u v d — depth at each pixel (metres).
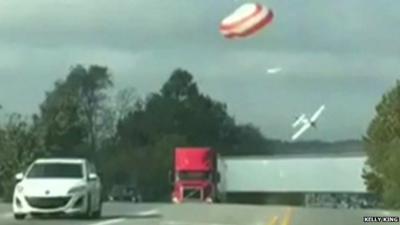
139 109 133.62
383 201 70.50
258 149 127.56
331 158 75.56
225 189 76.31
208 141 135.75
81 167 29.31
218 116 138.25
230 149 134.12
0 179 63.00
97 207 30.14
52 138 74.56
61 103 80.56
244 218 30.72
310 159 75.69
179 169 66.50
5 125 65.50
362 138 77.31
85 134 111.69
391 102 79.06
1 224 26.33
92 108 125.69
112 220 28.89
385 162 72.25
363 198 74.62
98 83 125.25
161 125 133.50
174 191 66.31
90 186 29.00
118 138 129.12
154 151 121.25
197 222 28.44
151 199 117.69
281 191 76.06
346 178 75.12
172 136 125.25
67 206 27.86
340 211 36.56
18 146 64.56
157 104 136.25
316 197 75.25
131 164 120.19
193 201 65.56
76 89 119.50
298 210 37.19
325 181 75.44
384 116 78.25
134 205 45.84
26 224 26.38
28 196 27.89
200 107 137.75
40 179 28.61
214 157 67.50
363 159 74.88
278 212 35.22
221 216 32.00
